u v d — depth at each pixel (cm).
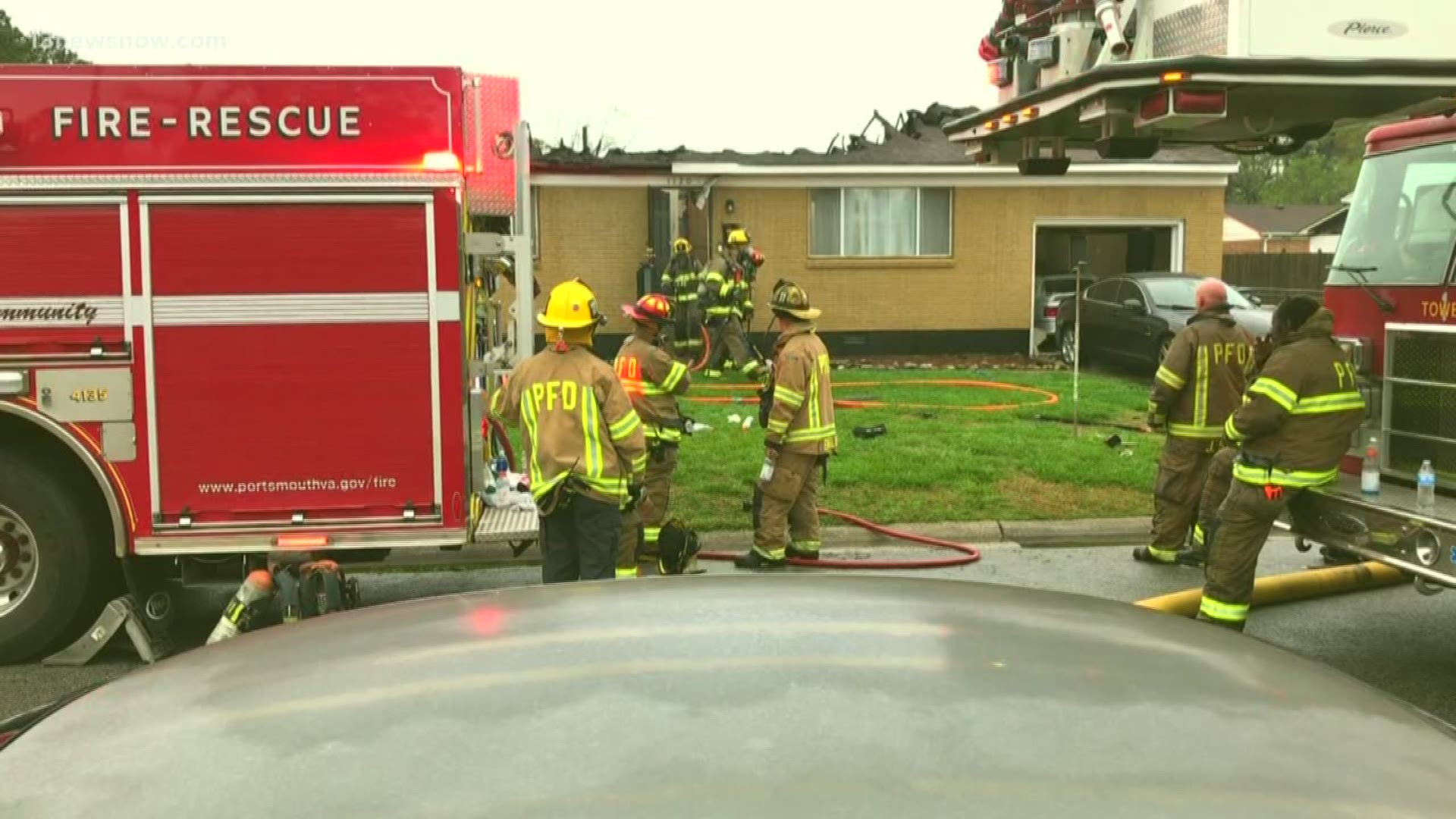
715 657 160
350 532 595
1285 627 660
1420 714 169
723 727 140
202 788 136
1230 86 481
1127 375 1839
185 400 580
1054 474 991
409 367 593
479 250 616
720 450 1095
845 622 175
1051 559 806
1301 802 131
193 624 677
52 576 591
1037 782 130
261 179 577
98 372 574
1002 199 2134
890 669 157
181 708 160
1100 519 888
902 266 2128
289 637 185
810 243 2106
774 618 177
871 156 2161
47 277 570
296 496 590
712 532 842
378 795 130
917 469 1003
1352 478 620
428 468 597
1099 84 491
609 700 148
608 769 132
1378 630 654
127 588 637
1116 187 2150
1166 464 776
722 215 2077
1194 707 151
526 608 187
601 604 187
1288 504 612
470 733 142
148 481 579
